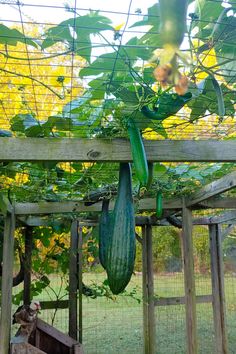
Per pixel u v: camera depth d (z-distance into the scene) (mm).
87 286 6336
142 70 1786
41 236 5707
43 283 5848
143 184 1778
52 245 6219
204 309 8539
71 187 3615
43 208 4113
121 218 1712
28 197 3869
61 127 2254
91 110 2145
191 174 3488
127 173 1927
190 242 4160
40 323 4395
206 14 1499
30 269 5426
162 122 2307
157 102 1893
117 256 1643
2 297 3643
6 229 3826
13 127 2242
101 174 3252
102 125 2139
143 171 1784
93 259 6594
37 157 2035
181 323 8125
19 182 3449
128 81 1885
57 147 2053
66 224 5426
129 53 1648
